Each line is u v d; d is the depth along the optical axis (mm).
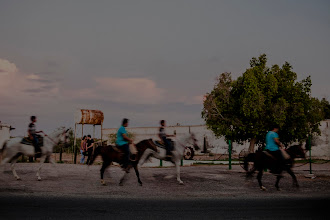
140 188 12219
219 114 32688
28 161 23844
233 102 32438
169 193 11227
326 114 47969
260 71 31344
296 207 8641
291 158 12430
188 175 16656
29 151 13219
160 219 7074
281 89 31672
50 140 13828
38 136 13625
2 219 6883
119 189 11828
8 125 25844
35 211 7703
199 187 12859
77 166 20562
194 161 27875
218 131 32719
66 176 15125
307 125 32375
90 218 7082
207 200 9805
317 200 9938
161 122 13555
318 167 23953
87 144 23312
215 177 16078
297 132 31688
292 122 31594
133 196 10422
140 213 7656
